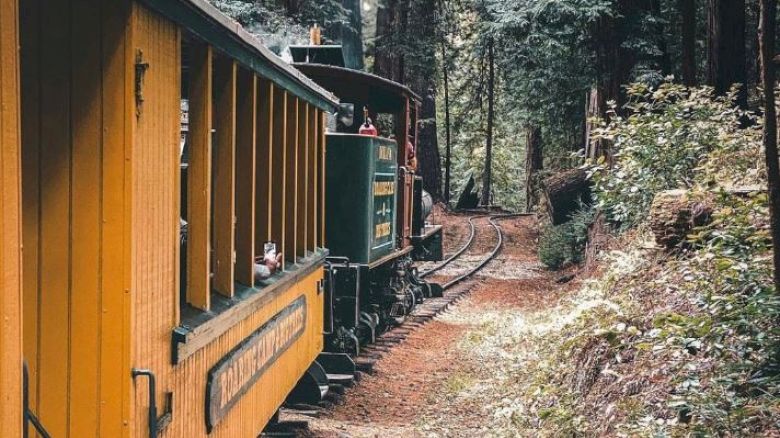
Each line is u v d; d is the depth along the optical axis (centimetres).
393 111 1416
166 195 409
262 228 631
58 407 365
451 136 5303
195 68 464
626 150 1059
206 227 468
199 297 469
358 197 1150
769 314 589
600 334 742
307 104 782
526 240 3122
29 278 363
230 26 472
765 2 565
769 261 648
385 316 1459
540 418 730
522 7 1767
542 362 941
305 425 835
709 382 586
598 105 1956
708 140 1047
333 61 1327
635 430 582
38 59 362
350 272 1123
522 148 5553
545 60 2005
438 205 3825
